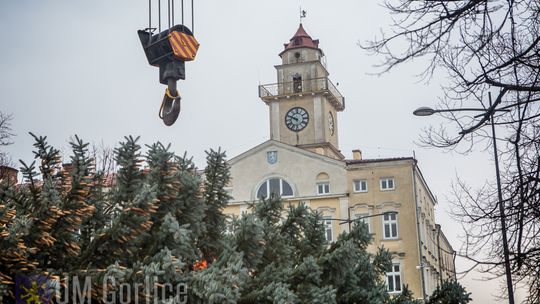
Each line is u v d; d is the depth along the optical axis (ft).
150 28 45.78
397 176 181.47
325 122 215.10
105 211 29.63
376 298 36.58
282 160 187.21
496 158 43.73
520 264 39.06
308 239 38.55
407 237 177.58
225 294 26.40
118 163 28.96
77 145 27.12
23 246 25.14
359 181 183.42
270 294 30.86
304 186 185.06
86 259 27.73
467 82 34.58
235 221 33.04
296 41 224.74
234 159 189.37
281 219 38.81
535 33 34.60
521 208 37.09
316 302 31.73
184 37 45.11
